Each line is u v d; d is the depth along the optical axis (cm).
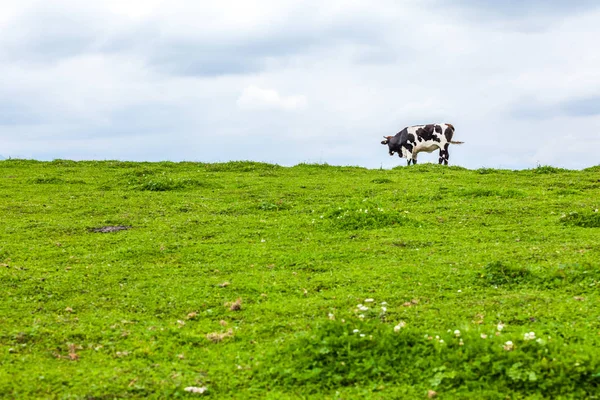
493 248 1377
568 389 697
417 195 2055
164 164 2978
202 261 1354
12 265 1305
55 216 1845
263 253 1392
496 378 730
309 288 1135
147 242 1509
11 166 2888
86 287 1172
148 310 1054
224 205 1975
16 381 760
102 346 895
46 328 951
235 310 1041
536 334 825
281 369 784
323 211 1834
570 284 1070
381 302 1034
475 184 2380
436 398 706
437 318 927
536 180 2461
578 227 1572
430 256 1321
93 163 3005
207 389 752
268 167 2941
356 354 789
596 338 816
